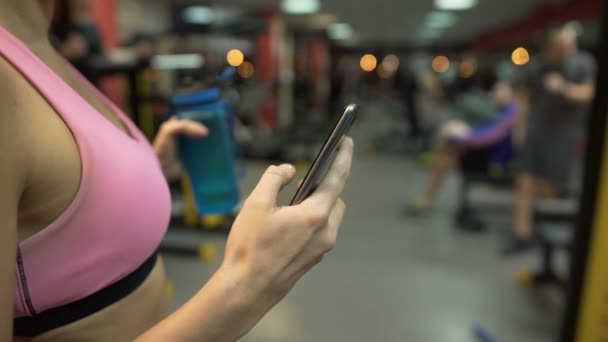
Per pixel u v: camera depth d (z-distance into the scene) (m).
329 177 0.46
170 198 0.61
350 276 2.88
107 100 0.70
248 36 9.44
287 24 12.68
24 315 0.44
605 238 1.35
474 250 3.35
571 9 8.13
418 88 7.30
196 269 2.92
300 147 7.61
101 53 2.96
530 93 3.15
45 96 0.42
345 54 23.66
